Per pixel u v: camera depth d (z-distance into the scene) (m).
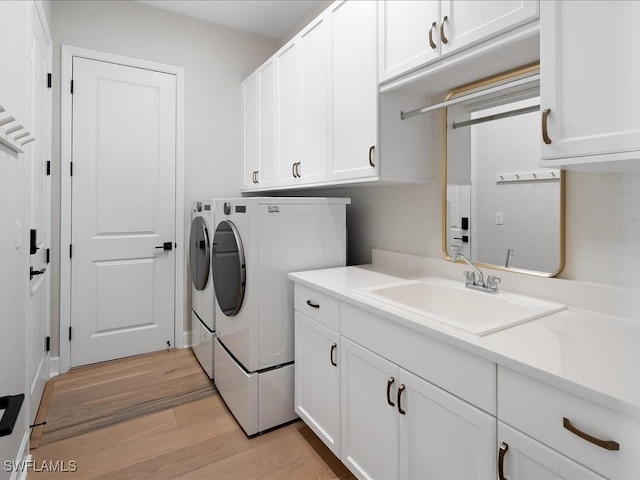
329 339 1.64
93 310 2.76
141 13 2.87
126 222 2.86
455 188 1.75
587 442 0.75
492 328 1.06
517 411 0.88
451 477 1.07
